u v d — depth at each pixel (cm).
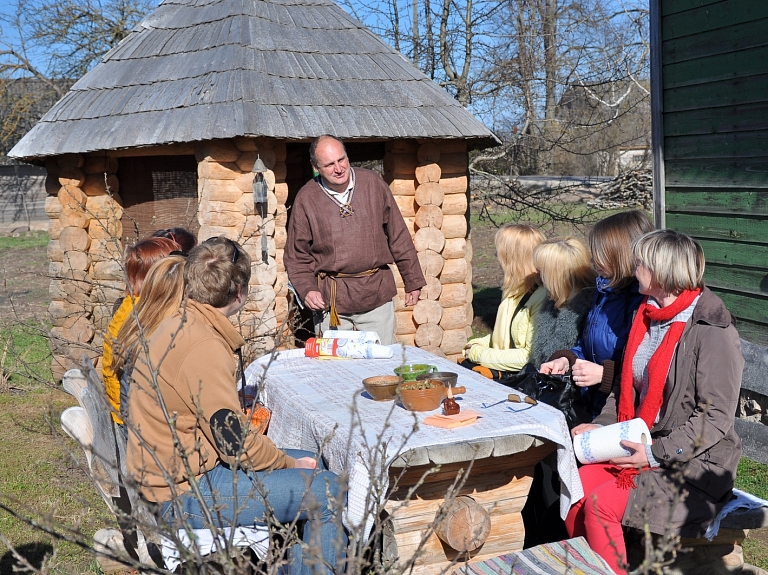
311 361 418
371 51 788
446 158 764
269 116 664
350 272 521
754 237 531
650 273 324
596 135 1686
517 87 1226
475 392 349
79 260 763
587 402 393
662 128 604
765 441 524
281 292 701
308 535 295
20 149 755
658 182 607
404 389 318
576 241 413
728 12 533
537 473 387
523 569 286
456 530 292
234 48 718
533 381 382
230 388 288
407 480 298
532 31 1244
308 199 517
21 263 1778
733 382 308
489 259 1523
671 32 586
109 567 384
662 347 321
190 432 288
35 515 450
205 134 652
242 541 290
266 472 290
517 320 443
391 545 302
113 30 1850
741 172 536
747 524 315
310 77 723
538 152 1205
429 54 1253
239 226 676
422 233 750
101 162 763
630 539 352
